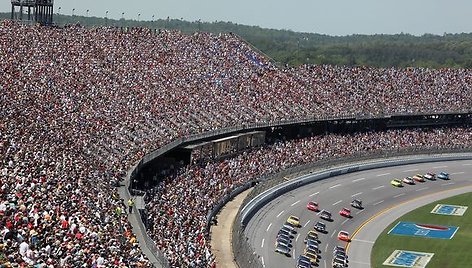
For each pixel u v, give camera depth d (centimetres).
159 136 10131
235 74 14062
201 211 8825
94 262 4659
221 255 7894
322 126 14675
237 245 8000
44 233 4738
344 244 9806
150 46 13288
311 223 10394
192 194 9306
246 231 9350
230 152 11875
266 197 10944
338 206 11456
